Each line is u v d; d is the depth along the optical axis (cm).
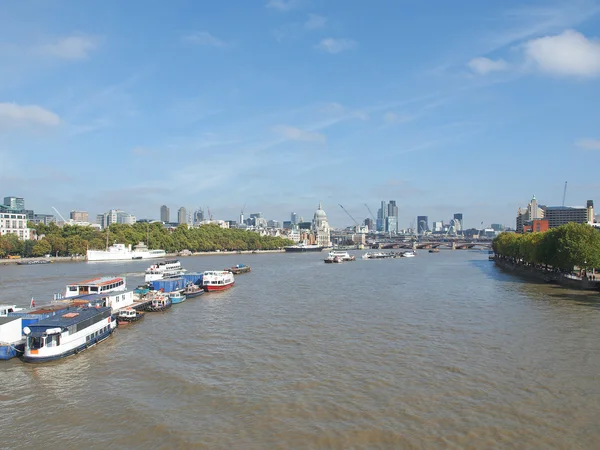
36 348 7950
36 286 17712
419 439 5162
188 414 5850
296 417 5725
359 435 5262
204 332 10131
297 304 13712
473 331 9906
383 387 6656
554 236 18612
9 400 6400
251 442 5131
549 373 7219
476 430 5362
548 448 4972
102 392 6631
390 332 9862
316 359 7981
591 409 5912
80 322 8644
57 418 5812
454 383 6794
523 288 17112
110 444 5138
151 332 10212
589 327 10244
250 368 7550
